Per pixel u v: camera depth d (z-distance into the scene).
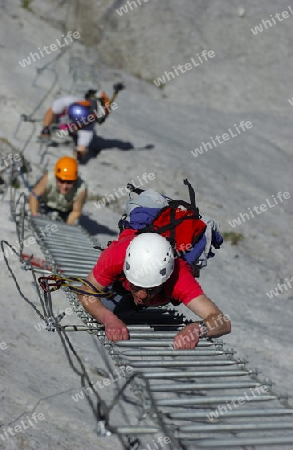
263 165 33.97
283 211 29.05
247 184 30.41
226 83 44.66
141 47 45.09
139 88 42.00
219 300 19.59
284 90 45.09
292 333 18.48
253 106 43.66
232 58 46.50
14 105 28.80
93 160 27.39
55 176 19.06
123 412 11.18
